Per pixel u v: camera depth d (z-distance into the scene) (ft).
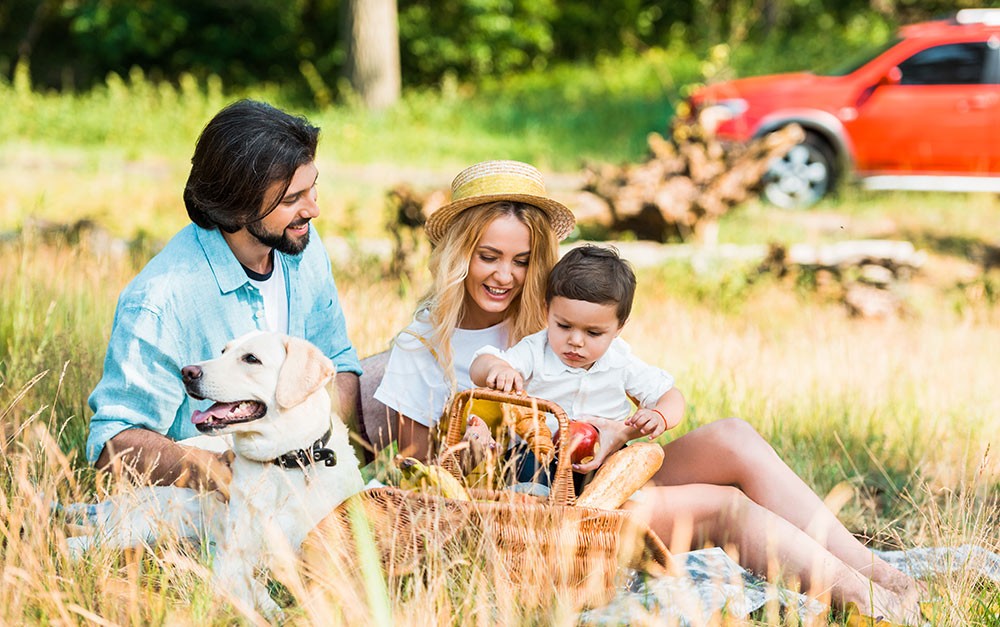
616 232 34.55
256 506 10.66
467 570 9.80
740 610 10.27
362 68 70.08
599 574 10.05
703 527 11.72
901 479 15.87
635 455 10.97
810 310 26.45
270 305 12.82
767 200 42.11
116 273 22.48
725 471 12.14
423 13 83.46
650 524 11.44
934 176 42.19
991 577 11.35
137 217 35.27
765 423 17.01
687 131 35.45
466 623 9.39
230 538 10.51
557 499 10.30
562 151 56.49
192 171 11.92
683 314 24.80
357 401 13.70
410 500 10.02
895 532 12.82
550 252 12.86
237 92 76.48
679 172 34.35
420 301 13.30
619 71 79.25
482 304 12.87
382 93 70.38
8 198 36.32
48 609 9.28
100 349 16.79
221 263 12.18
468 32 84.53
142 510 10.64
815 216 40.22
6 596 9.26
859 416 17.38
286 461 10.76
